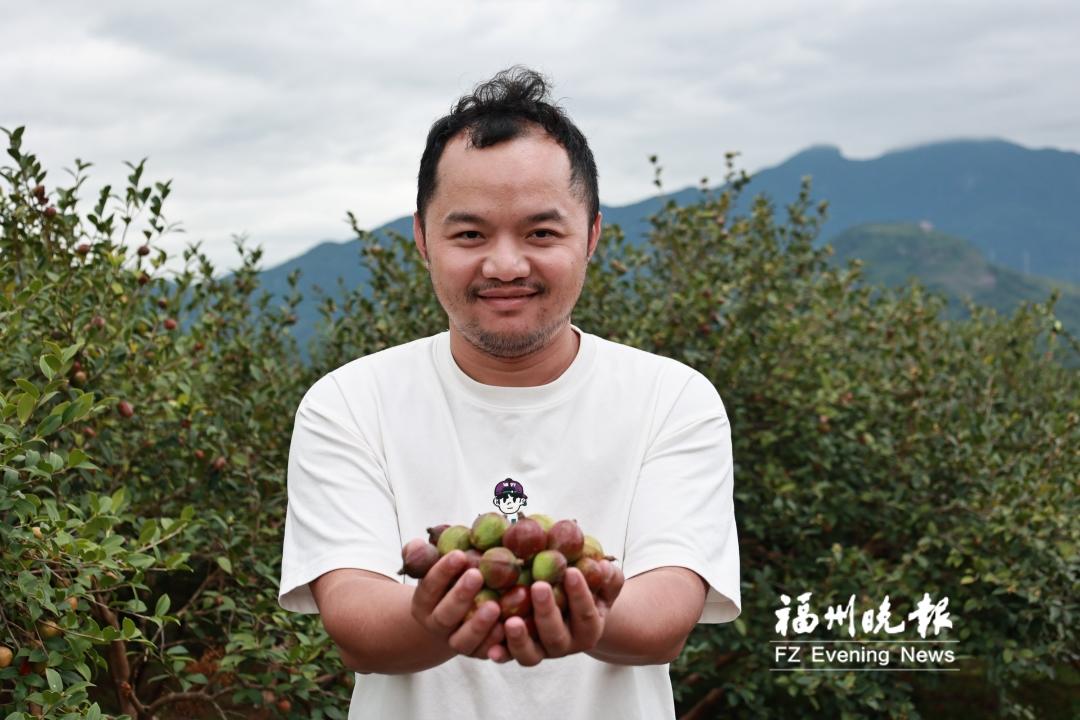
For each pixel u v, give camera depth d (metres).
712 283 5.28
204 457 3.56
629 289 5.43
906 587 4.60
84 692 2.41
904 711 4.39
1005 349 6.45
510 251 1.52
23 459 2.65
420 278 5.11
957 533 4.70
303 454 1.63
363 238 5.22
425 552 1.22
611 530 1.62
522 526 1.17
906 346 5.43
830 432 4.95
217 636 4.20
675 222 5.77
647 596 1.41
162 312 4.05
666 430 1.67
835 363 5.55
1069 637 4.50
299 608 1.61
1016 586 4.31
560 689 1.56
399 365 1.71
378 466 1.63
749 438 4.96
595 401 1.67
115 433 3.47
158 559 2.75
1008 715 4.98
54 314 3.28
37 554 2.53
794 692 4.22
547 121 1.55
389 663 1.34
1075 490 4.66
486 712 1.54
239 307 4.79
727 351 4.89
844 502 4.90
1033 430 5.30
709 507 1.61
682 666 4.28
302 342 5.44
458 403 1.65
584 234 1.59
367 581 1.41
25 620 2.55
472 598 1.12
